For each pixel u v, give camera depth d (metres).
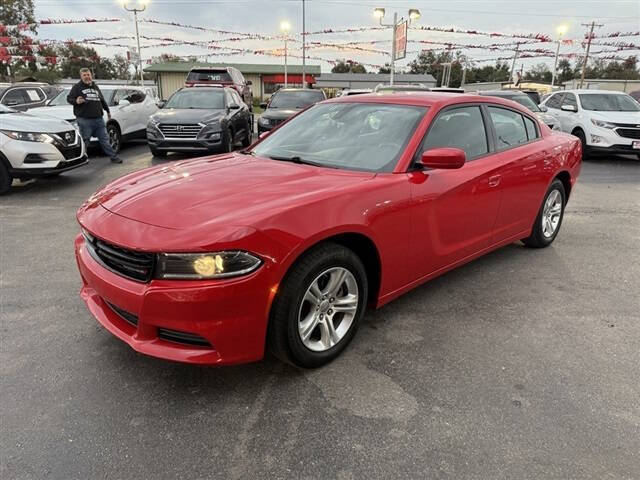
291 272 2.44
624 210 6.64
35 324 3.20
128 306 2.33
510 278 4.11
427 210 3.11
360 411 2.40
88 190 7.32
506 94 12.59
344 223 2.57
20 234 5.13
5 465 2.01
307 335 2.62
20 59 23.89
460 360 2.86
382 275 2.95
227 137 10.54
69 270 4.14
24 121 7.08
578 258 4.64
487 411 2.40
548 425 2.31
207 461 2.07
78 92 9.07
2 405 2.39
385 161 3.12
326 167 3.17
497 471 2.03
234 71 19.38
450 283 3.99
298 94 14.00
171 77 45.91
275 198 2.54
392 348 2.98
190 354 2.31
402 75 51.12
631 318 3.43
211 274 2.21
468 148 3.59
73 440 2.17
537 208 4.48
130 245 2.29
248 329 2.34
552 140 4.62
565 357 2.91
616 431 2.28
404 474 2.01
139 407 2.40
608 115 11.17
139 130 12.49
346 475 2.00
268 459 2.08
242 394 2.52
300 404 2.44
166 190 2.74
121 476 1.98
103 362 2.78
